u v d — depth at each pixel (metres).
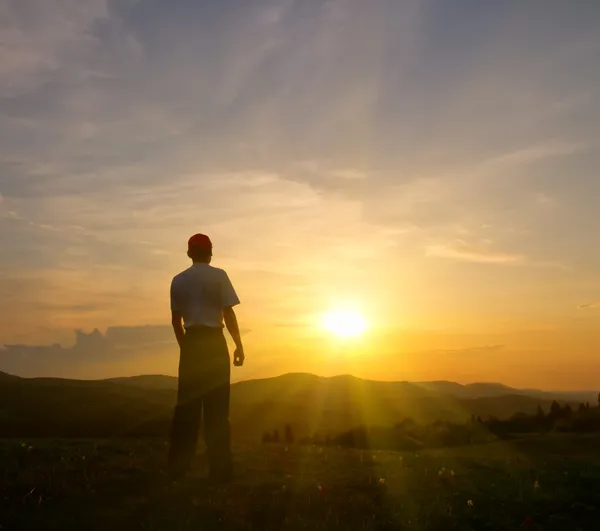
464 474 9.12
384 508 6.79
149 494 6.84
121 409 51.44
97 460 9.02
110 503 6.50
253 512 6.33
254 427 63.72
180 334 7.41
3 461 8.71
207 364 7.23
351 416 77.75
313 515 6.47
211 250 7.58
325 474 8.38
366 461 9.98
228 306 7.33
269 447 12.03
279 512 6.40
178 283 7.35
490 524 6.49
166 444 11.52
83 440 12.16
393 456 11.23
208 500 6.62
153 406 55.69
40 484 7.14
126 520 5.95
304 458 10.05
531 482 8.61
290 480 7.74
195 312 7.27
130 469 8.18
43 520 5.85
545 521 6.69
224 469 7.35
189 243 7.54
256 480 7.61
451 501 7.20
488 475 9.17
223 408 7.32
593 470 10.57
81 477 7.62
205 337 7.23
